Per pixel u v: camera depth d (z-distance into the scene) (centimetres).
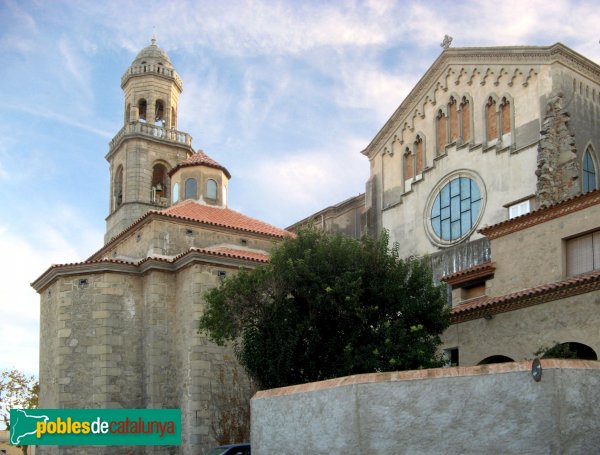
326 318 2714
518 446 1371
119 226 5953
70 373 3803
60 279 3956
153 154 6138
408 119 4828
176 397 3781
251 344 2770
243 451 2453
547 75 3938
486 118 4269
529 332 2759
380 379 1531
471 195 4262
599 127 4038
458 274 3356
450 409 1444
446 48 4544
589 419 1377
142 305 3975
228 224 4559
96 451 3656
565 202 2889
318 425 1631
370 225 4938
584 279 2552
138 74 6400
